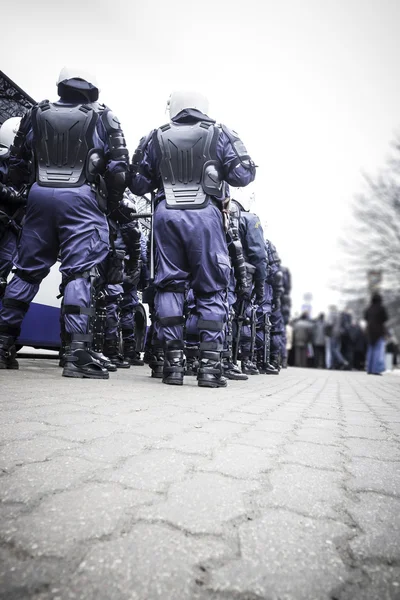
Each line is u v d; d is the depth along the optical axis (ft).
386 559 2.64
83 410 6.86
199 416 7.17
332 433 6.57
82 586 2.19
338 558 2.63
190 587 2.23
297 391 14.52
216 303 12.37
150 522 2.98
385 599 2.23
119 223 15.64
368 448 5.66
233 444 5.33
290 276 38.32
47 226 12.22
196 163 11.94
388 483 4.18
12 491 3.41
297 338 55.31
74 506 3.18
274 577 2.37
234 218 16.79
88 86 12.14
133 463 4.29
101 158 12.16
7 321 12.84
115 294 19.48
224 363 17.83
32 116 12.14
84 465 4.14
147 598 2.12
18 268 12.65
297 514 3.28
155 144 12.32
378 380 28.09
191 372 18.03
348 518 3.27
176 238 11.99
